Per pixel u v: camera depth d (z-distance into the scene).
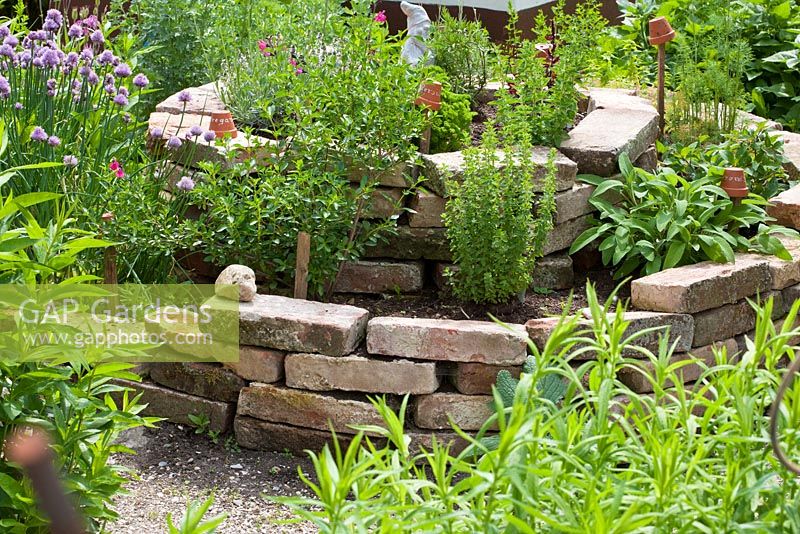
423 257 4.57
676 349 4.03
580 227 4.78
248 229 4.32
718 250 4.45
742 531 1.83
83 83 4.68
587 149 4.82
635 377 3.94
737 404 2.00
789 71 6.92
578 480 1.94
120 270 4.41
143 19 6.31
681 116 5.64
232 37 5.45
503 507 1.99
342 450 3.91
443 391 3.91
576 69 5.01
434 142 4.85
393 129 4.40
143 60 6.05
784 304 4.55
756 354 2.14
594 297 2.20
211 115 4.71
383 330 3.85
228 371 4.04
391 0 8.14
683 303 4.00
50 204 4.21
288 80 4.61
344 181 4.27
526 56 5.04
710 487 1.97
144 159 4.71
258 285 4.51
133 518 3.41
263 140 4.77
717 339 4.20
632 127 5.13
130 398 4.13
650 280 4.14
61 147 4.45
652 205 4.71
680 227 4.47
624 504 2.00
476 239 4.20
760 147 5.16
